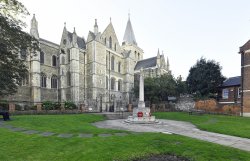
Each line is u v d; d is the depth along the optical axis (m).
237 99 47.88
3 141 12.90
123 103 65.69
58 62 56.94
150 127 22.83
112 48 70.62
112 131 16.59
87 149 11.21
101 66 61.62
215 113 40.41
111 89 67.50
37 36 50.44
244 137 16.56
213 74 52.00
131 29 94.19
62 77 54.97
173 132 19.09
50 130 16.86
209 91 52.75
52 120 24.36
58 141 12.95
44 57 53.28
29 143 12.48
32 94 47.97
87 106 47.09
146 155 10.42
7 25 21.55
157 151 10.91
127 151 10.80
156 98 56.28
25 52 28.00
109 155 10.27
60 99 54.53
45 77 53.16
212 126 22.11
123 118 36.12
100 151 10.81
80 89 57.25
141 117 27.17
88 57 60.25
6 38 22.14
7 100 42.31
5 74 24.03
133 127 22.62
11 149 11.47
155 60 79.56
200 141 13.29
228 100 50.03
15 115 29.78
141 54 97.69
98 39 61.06
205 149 11.32
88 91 58.84
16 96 45.03
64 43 57.78
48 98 52.97
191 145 12.02
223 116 35.81
